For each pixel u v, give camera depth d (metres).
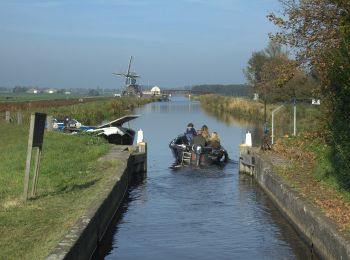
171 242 11.48
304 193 12.59
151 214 14.18
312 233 10.58
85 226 9.28
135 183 19.23
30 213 10.31
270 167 16.86
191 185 18.83
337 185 12.43
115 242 11.48
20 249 8.00
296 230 12.08
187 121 56.72
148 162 25.00
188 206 15.23
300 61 17.62
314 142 18.38
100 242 11.08
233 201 16.00
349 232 8.98
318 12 16.69
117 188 14.38
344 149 10.49
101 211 11.23
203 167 23.36
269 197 16.12
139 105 105.88
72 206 11.00
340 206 10.85
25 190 11.45
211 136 25.66
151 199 16.27
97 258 10.38
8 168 15.87
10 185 13.27
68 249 7.80
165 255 10.55
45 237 8.66
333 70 10.33
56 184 13.62
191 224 13.06
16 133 28.38
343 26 11.19
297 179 14.60
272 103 43.03
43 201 11.46
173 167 23.41
